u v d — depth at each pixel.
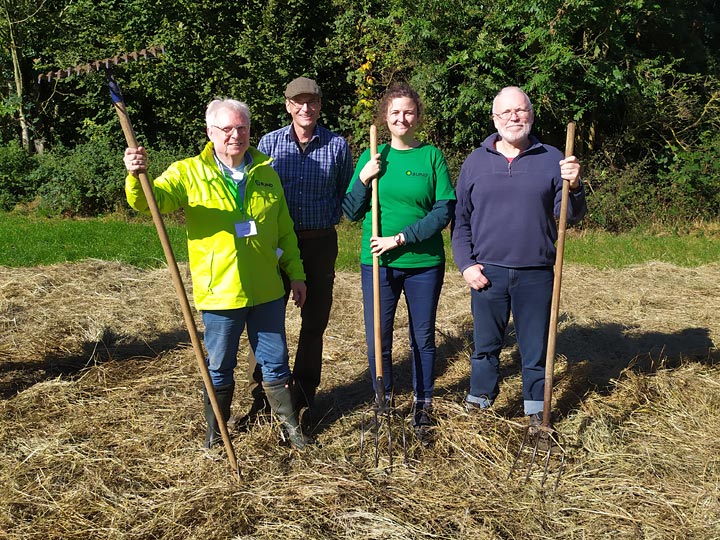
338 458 3.71
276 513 3.19
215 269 3.46
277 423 3.94
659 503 3.32
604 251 10.12
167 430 4.00
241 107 3.39
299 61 14.48
